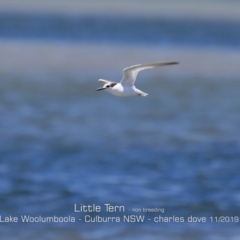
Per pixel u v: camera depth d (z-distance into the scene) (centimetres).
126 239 2322
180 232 2389
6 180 2858
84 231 2375
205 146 3503
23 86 5025
